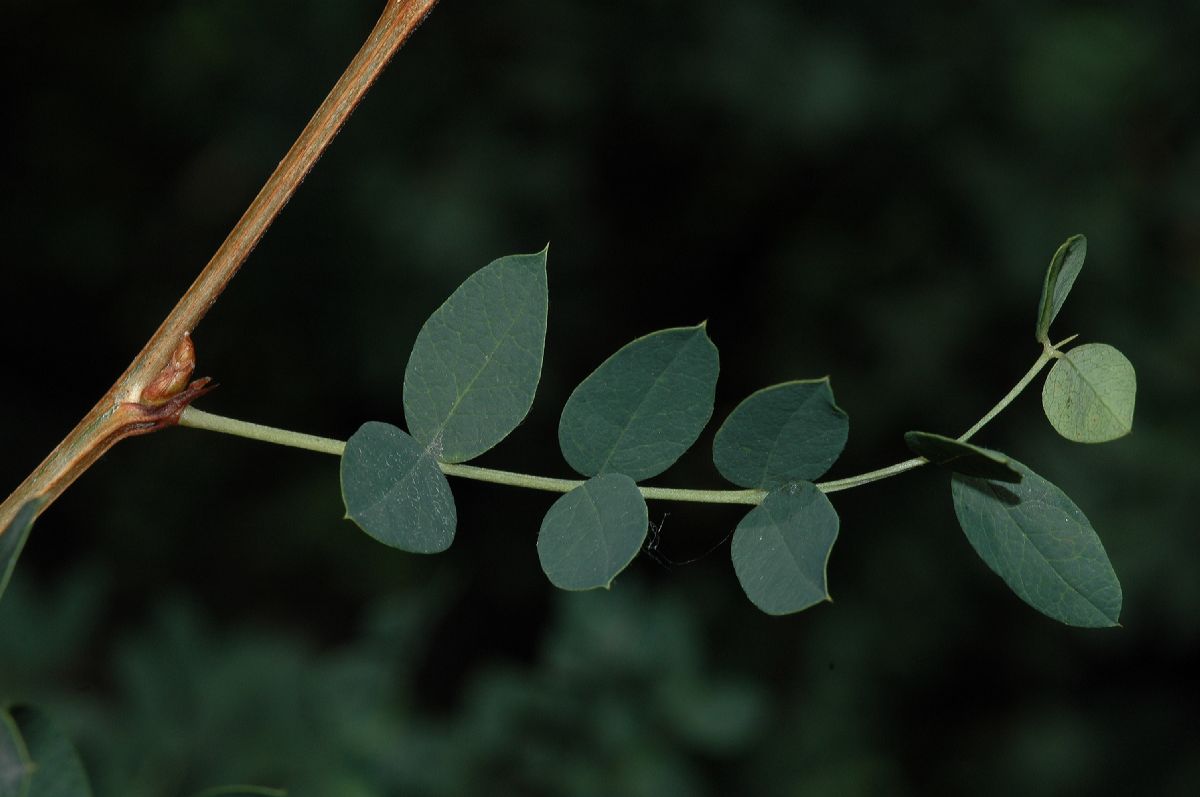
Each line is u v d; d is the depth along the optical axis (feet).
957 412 31.40
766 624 31.12
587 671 12.32
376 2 30.37
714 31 30.45
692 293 33.68
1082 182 30.89
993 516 4.32
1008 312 31.35
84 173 35.42
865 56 30.73
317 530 32.89
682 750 12.35
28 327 36.17
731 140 31.65
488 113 30.07
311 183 30.04
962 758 31.78
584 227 31.27
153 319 35.53
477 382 4.16
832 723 29.91
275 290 31.78
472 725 12.16
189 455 33.53
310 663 11.35
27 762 3.20
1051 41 30.32
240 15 30.89
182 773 10.48
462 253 29.40
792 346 32.55
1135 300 30.76
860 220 32.48
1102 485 29.66
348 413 34.30
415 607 11.85
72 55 34.45
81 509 32.83
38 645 10.55
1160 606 29.30
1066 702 32.30
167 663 10.89
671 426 4.19
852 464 32.07
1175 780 30.99
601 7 30.48
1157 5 31.12
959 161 30.96
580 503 4.12
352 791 10.77
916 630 31.53
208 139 33.04
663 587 30.99
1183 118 31.19
